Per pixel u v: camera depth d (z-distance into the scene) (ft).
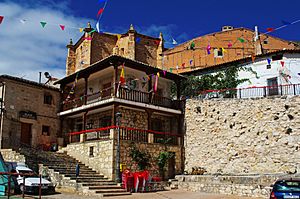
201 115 85.97
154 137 84.53
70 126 95.66
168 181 74.59
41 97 90.17
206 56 121.60
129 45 124.06
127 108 83.25
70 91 92.58
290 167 70.59
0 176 53.26
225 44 121.90
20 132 83.46
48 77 112.68
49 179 66.13
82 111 87.30
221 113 82.43
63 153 81.66
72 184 61.87
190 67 122.01
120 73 86.28
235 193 62.54
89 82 95.40
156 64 130.93
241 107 79.77
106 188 61.98
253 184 61.36
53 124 91.71
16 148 78.43
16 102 83.71
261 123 76.13
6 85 82.07
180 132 89.76
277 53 90.74
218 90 91.61
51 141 90.27
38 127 87.76
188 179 73.67
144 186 66.28
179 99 94.07
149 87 88.07
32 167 68.90
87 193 58.95
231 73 96.32
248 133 77.41
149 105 84.02
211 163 81.41
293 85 82.38
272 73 91.20
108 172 70.03
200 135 84.99
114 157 70.28
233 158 78.28
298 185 40.81
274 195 40.93
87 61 121.60
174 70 124.77
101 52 126.31
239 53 120.57
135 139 76.79
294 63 89.71
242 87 94.43
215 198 57.47
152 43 132.26
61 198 53.42
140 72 90.84
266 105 76.38
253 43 121.49
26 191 56.54
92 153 75.56
